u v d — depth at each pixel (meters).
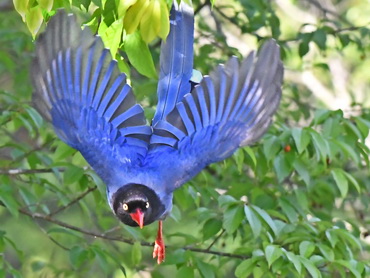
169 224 17.09
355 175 15.23
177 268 12.25
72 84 8.80
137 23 8.00
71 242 16.09
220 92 8.98
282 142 12.32
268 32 17.47
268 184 13.85
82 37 8.51
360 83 20.48
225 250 15.19
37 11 8.38
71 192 14.08
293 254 11.02
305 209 12.59
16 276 12.54
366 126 12.73
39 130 13.65
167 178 9.19
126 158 9.12
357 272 11.39
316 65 17.11
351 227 15.60
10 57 16.95
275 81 8.77
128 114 9.00
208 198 12.59
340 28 16.38
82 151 9.05
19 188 12.83
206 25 16.39
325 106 19.75
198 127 9.09
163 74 9.32
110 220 14.28
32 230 19.02
